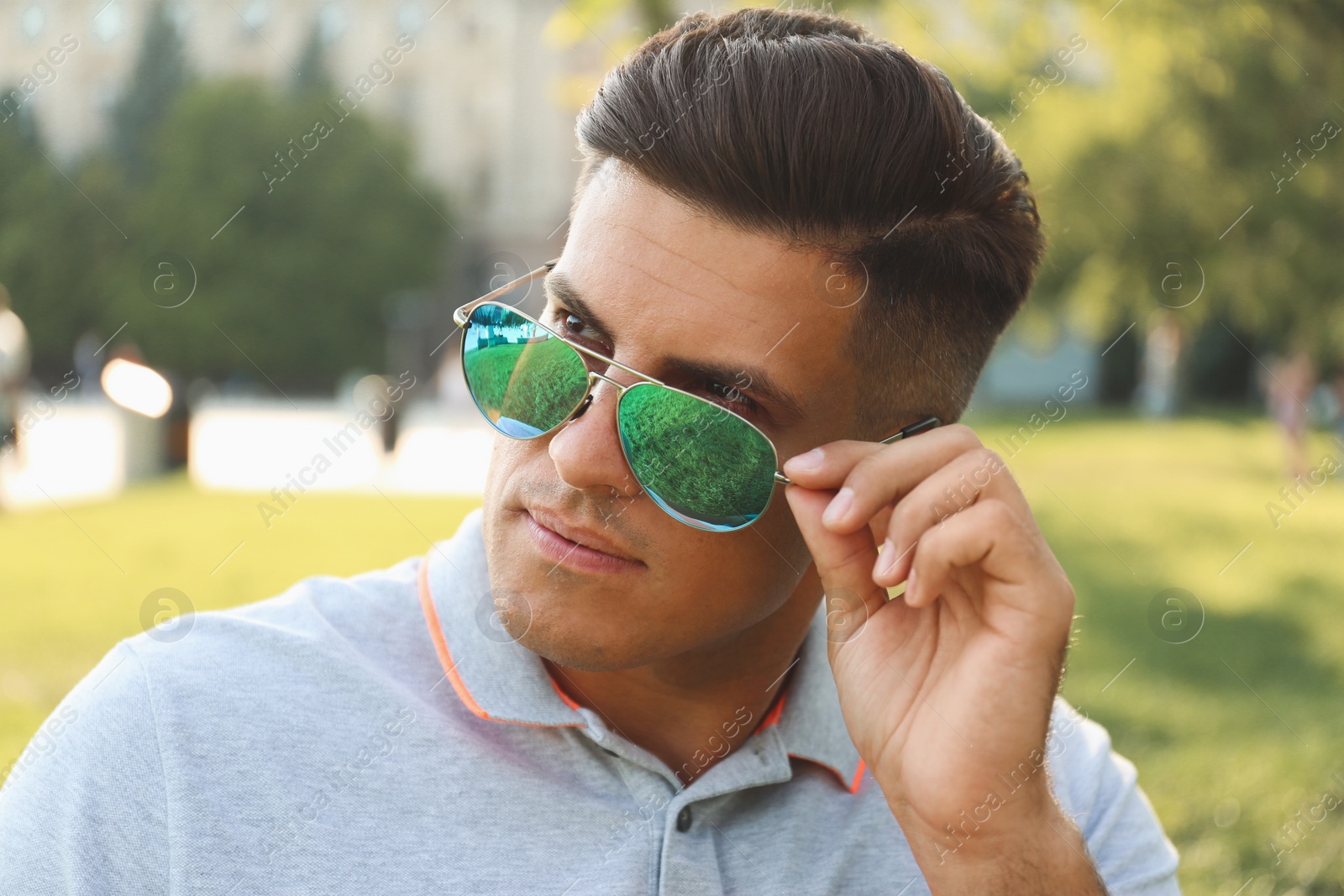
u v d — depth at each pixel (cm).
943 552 125
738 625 127
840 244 125
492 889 120
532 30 3066
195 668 125
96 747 120
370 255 2581
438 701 130
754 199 120
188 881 115
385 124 2730
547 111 3061
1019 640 128
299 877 117
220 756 120
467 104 3073
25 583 546
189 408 1041
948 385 146
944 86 136
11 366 816
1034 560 128
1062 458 1405
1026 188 154
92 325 1914
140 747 119
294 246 2462
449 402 1644
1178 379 2217
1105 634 575
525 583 121
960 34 736
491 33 3067
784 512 130
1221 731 435
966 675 129
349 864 118
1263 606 670
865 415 135
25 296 1833
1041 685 128
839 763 140
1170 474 1284
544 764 127
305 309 2481
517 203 3064
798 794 137
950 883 127
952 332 142
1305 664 545
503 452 125
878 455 125
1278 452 1595
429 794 122
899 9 579
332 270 2508
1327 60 779
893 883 137
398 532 743
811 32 139
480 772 125
